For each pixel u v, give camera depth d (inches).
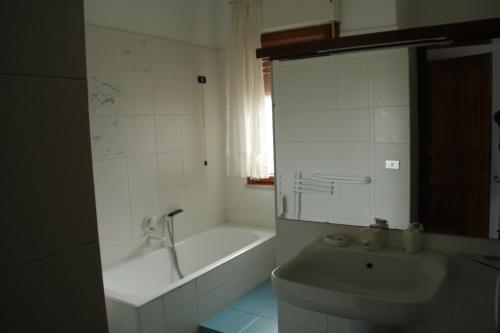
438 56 70.6
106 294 92.0
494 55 66.1
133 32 115.3
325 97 81.9
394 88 75.0
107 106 109.3
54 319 28.0
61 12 27.8
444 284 61.7
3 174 24.7
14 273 25.5
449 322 72.5
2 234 24.7
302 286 62.8
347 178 81.1
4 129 24.6
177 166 132.1
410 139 74.5
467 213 70.3
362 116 78.6
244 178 147.1
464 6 79.5
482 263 68.0
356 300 58.4
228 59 135.9
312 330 85.3
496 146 67.2
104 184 109.9
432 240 73.4
